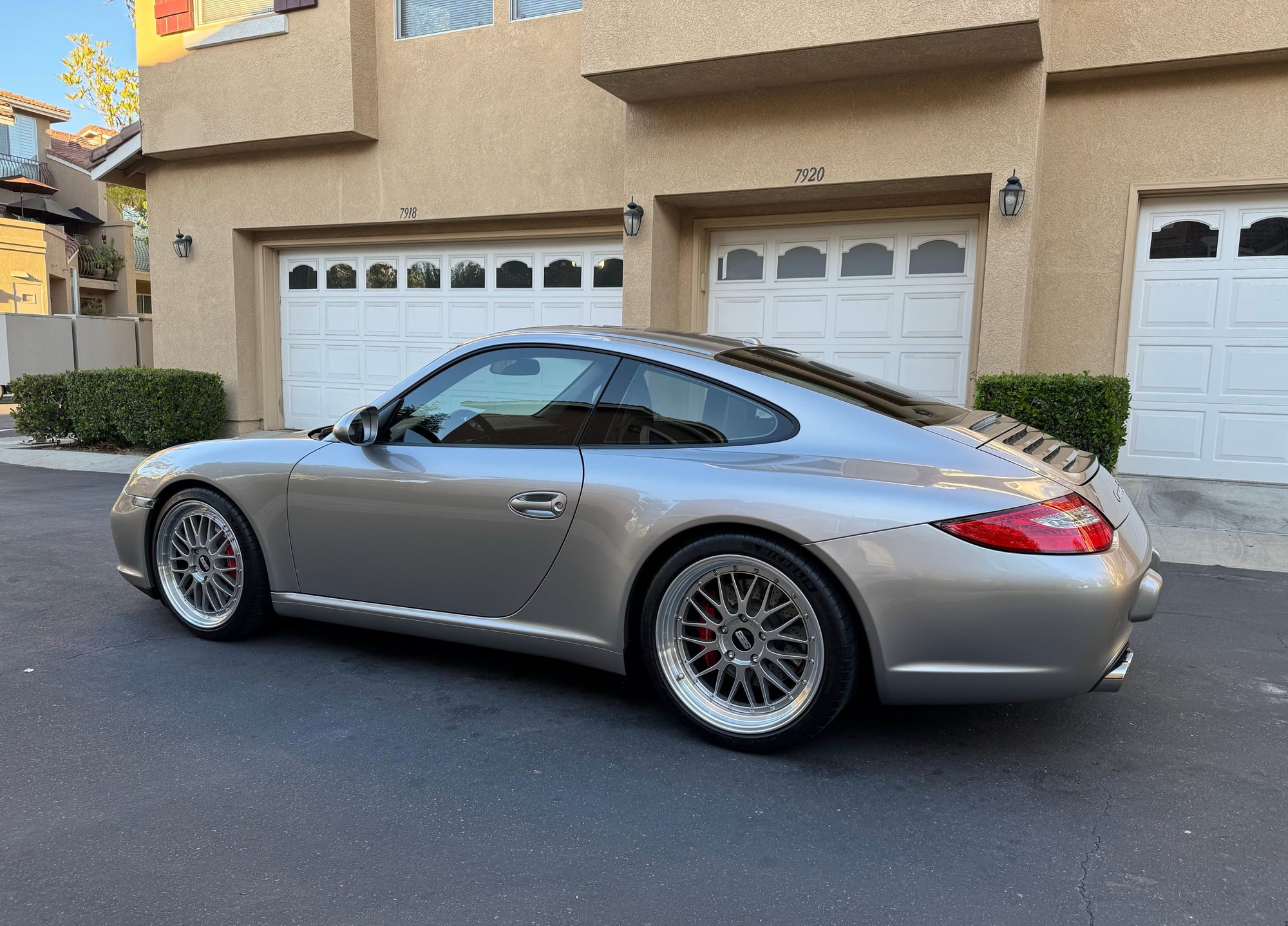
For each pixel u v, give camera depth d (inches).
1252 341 303.6
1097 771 107.4
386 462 132.5
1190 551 218.4
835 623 103.7
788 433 112.7
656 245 341.7
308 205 423.5
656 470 114.6
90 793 99.7
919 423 112.3
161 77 426.9
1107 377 277.0
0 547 222.1
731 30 286.0
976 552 98.2
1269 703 128.6
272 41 400.8
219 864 86.0
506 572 124.0
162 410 403.9
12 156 1150.3
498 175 383.9
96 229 1198.3
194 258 454.0
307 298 457.4
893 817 96.6
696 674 115.5
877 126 304.8
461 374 133.4
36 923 76.5
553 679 136.9
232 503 146.4
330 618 141.4
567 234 389.7
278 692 130.2
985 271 295.4
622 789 102.4
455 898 81.0
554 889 82.6
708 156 327.9
